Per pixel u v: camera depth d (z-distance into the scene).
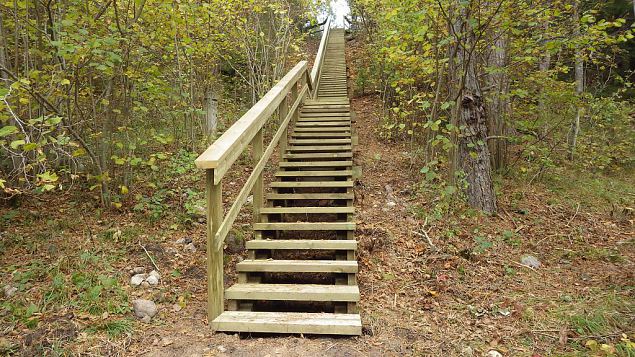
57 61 4.04
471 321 2.91
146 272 3.37
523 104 7.07
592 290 3.31
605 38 4.30
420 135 7.07
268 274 3.59
